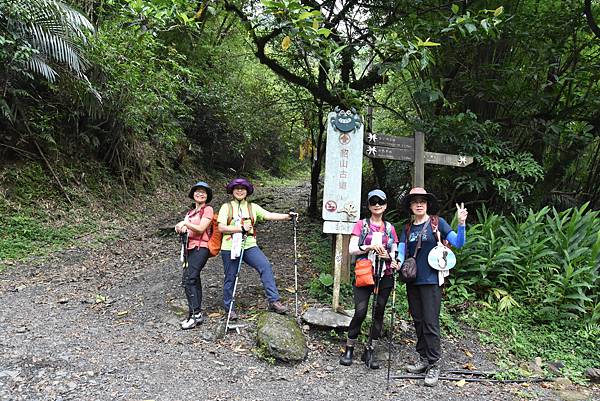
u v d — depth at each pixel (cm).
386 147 531
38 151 838
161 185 1227
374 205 385
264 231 866
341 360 382
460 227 358
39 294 510
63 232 743
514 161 592
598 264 511
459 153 605
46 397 306
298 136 1537
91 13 869
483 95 676
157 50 993
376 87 884
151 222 949
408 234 382
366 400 332
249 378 351
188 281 433
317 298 504
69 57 705
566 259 511
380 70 538
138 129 1016
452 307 495
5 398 301
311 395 334
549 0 682
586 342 440
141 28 529
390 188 823
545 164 782
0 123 778
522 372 391
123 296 518
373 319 374
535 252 526
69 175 877
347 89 636
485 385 368
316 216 1004
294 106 1120
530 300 498
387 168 852
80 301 497
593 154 827
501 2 661
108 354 376
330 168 484
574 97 727
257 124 1373
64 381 328
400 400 335
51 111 855
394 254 381
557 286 488
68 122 912
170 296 515
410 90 683
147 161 1176
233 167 1841
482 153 616
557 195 814
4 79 711
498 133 688
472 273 536
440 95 591
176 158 1409
